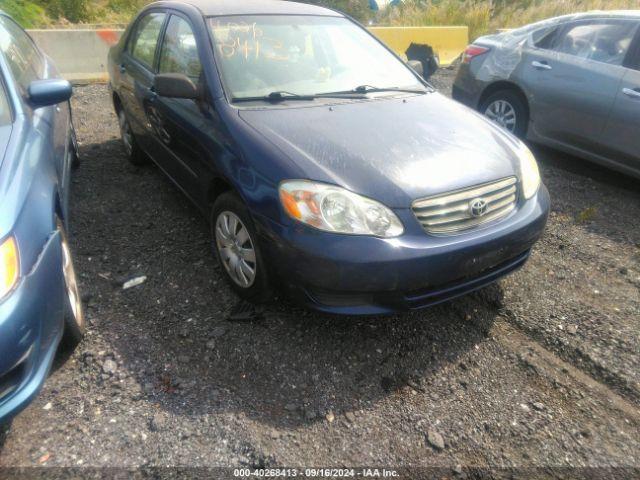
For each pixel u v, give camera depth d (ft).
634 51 14.93
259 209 8.42
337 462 6.97
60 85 9.42
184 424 7.32
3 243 6.33
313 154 8.55
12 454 6.78
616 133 15.11
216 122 9.72
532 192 9.73
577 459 7.20
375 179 8.22
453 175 8.65
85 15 40.11
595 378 8.66
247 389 8.00
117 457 6.81
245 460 6.89
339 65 11.80
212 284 10.34
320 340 9.04
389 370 8.55
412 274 7.98
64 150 11.19
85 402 7.60
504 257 9.05
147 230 12.34
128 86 14.02
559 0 39.14
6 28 12.05
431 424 7.62
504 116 18.60
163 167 12.75
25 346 6.31
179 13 12.10
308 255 7.85
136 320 9.29
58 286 7.16
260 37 11.28
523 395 8.23
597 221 13.92
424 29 30.78
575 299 10.58
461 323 9.76
